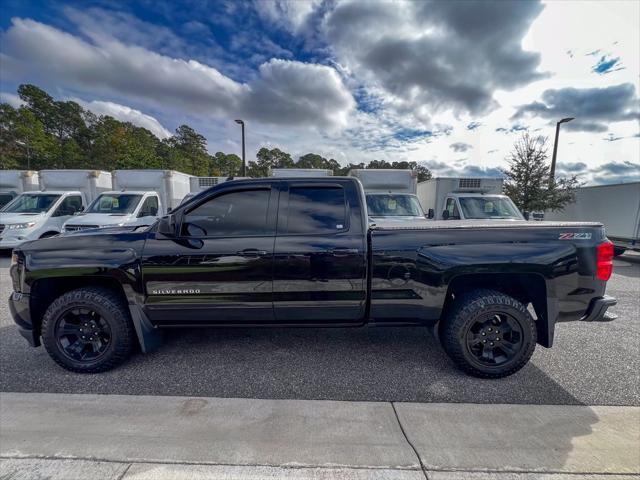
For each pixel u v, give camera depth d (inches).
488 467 66.6
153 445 72.2
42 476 63.6
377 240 105.5
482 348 105.3
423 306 106.5
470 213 341.7
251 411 85.8
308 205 108.3
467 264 102.5
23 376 104.3
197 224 106.7
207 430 77.6
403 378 104.5
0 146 1371.8
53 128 1825.8
